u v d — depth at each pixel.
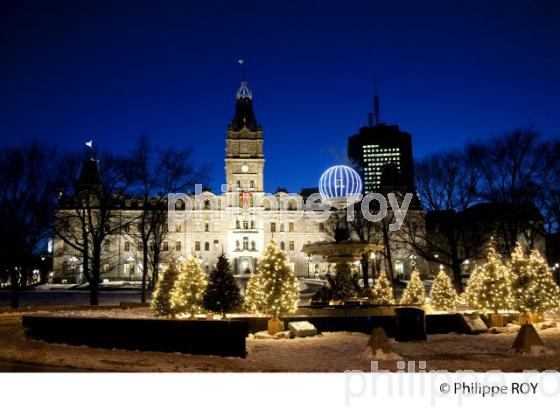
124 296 58.03
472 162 46.38
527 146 44.97
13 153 42.25
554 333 22.12
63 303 49.81
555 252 54.88
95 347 17.77
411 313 20.42
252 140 112.75
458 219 48.06
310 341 20.55
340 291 26.94
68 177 44.19
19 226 42.09
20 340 19.17
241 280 82.12
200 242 111.44
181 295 25.02
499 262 25.83
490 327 24.42
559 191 45.41
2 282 81.62
